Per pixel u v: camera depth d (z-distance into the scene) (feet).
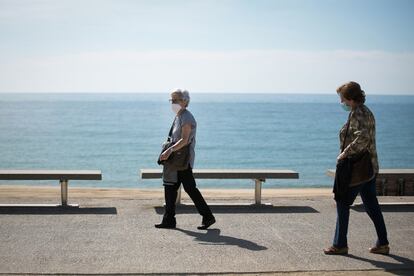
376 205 22.40
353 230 26.76
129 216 29.22
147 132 264.93
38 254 22.08
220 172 32.12
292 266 20.77
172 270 20.10
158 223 27.71
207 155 169.58
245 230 26.55
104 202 33.01
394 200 35.01
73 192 43.39
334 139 233.76
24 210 30.48
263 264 20.98
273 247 23.47
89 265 20.63
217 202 33.42
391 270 20.38
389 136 253.24
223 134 259.60
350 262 21.33
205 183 102.83
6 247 23.09
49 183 95.91
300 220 28.84
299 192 46.62
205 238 24.88
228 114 501.97
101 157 158.10
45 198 34.47
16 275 19.42
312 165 144.36
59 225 27.09
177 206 31.83
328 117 450.71
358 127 21.26
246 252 22.62
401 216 30.12
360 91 21.48
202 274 19.76
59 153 169.27
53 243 23.77
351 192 21.81
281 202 33.81
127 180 109.50
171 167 26.09
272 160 156.87
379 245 22.56
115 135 245.04
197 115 476.54
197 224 27.68
